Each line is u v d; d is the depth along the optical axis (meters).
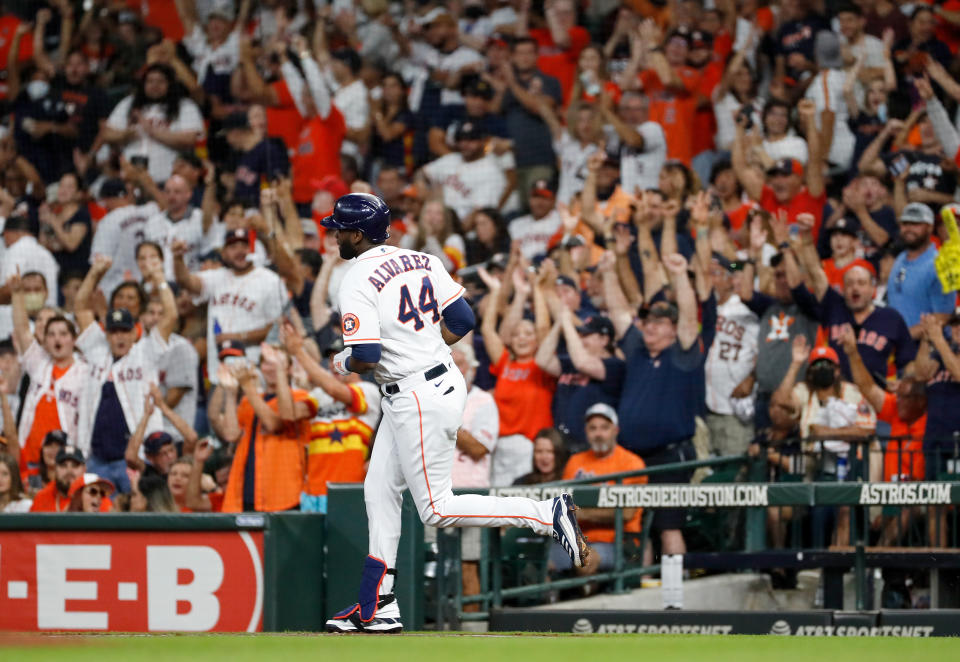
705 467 25.48
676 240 29.58
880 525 24.48
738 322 27.08
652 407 25.92
